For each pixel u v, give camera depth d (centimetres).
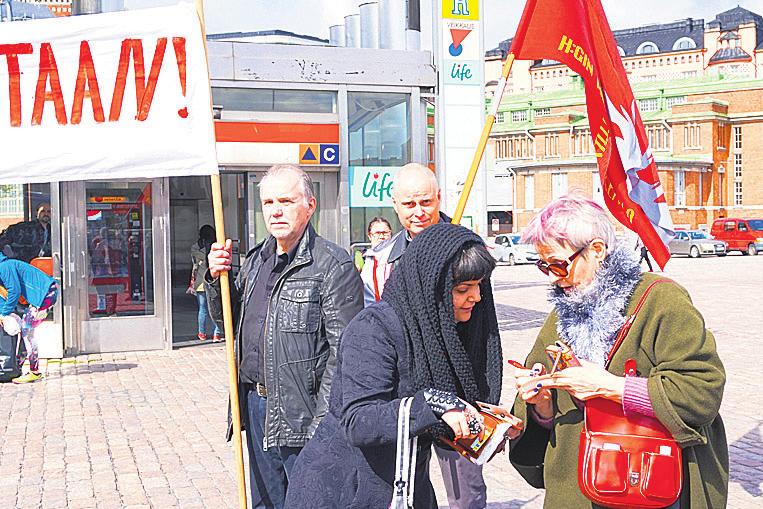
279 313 394
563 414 295
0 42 450
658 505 269
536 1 468
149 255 1252
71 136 451
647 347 276
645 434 271
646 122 7094
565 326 290
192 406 886
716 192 6912
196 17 448
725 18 9681
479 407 270
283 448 398
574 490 290
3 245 1148
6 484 632
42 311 1041
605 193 494
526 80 9662
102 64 450
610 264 283
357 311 392
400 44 1372
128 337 1248
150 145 448
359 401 267
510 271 3538
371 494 278
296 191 395
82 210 1219
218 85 1214
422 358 267
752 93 6988
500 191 7300
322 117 1262
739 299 2077
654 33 10031
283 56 1234
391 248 460
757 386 970
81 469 668
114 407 886
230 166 1222
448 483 421
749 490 600
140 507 579
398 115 1299
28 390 979
